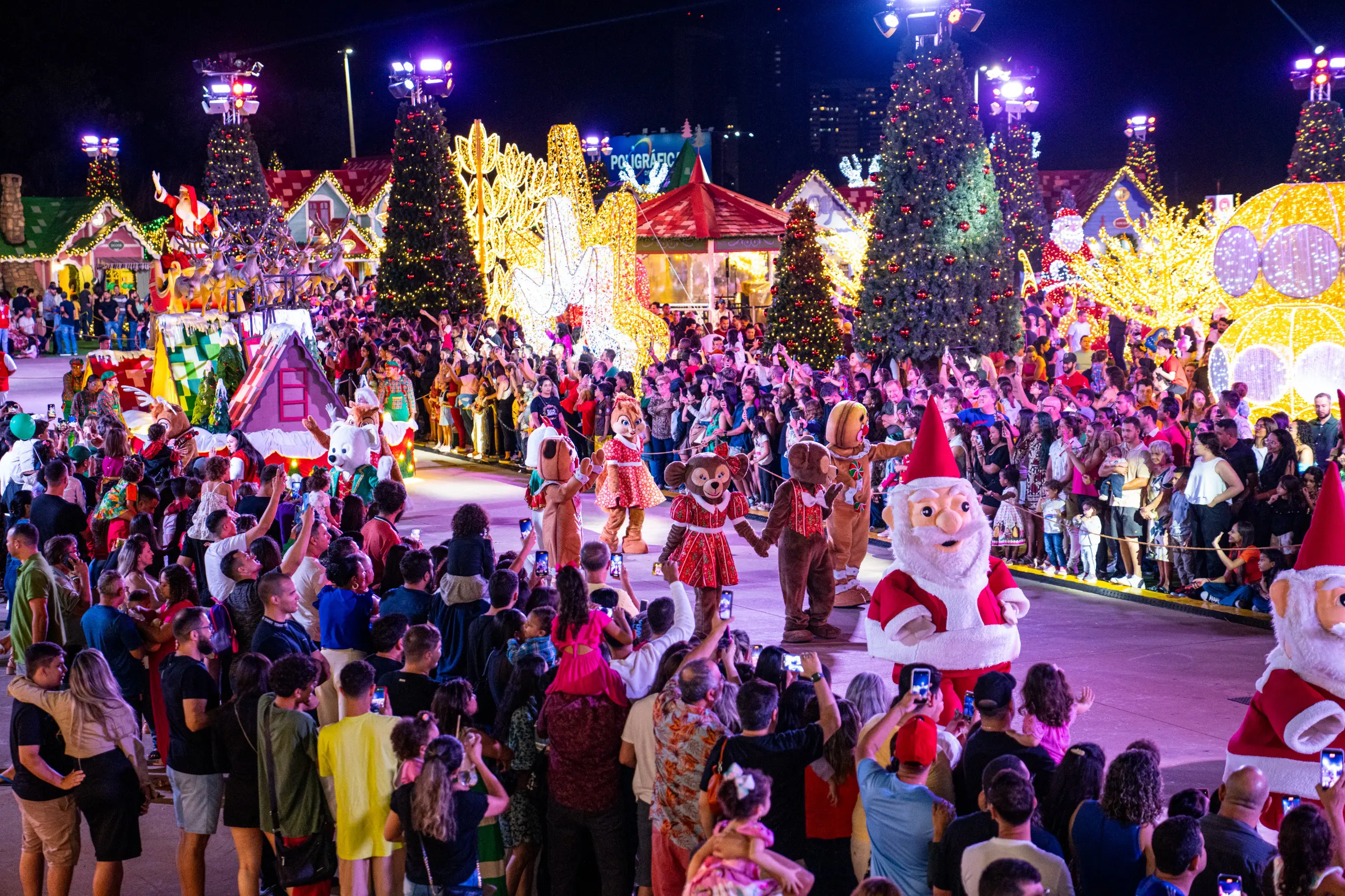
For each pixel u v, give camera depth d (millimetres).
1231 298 16938
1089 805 5164
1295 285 16219
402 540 10273
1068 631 11820
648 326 25297
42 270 46219
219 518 9664
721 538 11352
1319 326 16328
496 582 7754
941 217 18359
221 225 19828
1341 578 6801
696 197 36531
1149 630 11805
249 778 6609
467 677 7898
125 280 47250
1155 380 18141
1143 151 41719
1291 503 11891
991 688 5754
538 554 8945
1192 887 5016
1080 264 30844
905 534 8414
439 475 21469
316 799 6395
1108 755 8719
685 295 40719
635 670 6496
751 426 17688
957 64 18438
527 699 6668
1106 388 16344
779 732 5930
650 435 19000
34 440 14445
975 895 4668
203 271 19312
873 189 41031
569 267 25719
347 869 6098
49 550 9570
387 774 6117
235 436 16094
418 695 6750
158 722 8375
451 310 29969
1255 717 6996
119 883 6973
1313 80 29469
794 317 23625
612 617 7004
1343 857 5059
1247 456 12273
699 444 18109
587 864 6562
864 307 18938
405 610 8172
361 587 8164
